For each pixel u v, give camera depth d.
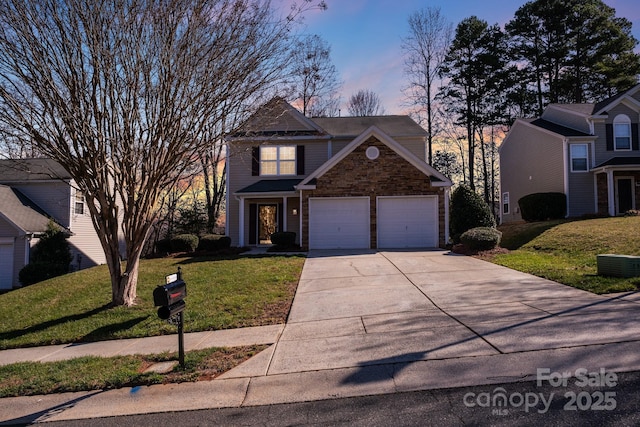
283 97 8.88
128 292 8.41
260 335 5.92
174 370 4.74
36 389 4.52
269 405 3.74
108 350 5.90
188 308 7.63
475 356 4.38
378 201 15.40
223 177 27.45
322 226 15.42
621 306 5.84
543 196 19.00
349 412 3.47
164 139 7.91
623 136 19.61
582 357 4.13
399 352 4.70
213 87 7.73
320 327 6.04
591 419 3.06
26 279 15.62
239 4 7.66
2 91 6.76
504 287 7.64
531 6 29.81
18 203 18.28
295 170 18.69
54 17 6.83
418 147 19.20
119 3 7.14
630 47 28.45
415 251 13.77
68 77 7.11
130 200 8.18
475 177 40.97
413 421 3.23
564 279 7.80
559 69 31.02
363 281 9.02
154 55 7.60
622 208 19.28
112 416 3.78
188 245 15.67
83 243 20.25
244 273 10.30
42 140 7.26
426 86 31.30
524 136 23.62
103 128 7.68
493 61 29.44
